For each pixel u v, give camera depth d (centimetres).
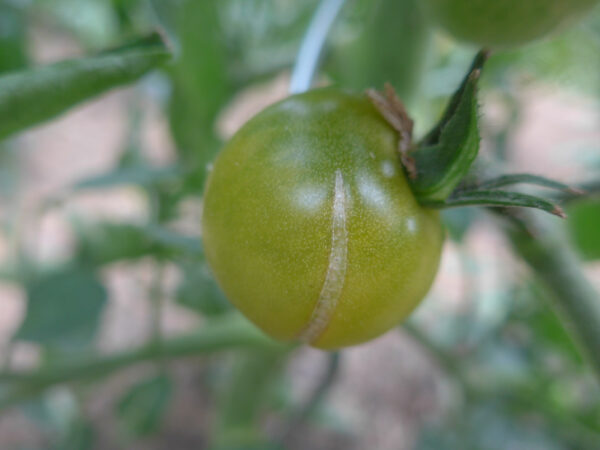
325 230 6
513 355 19
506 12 8
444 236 7
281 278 6
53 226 34
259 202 6
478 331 21
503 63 19
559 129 45
